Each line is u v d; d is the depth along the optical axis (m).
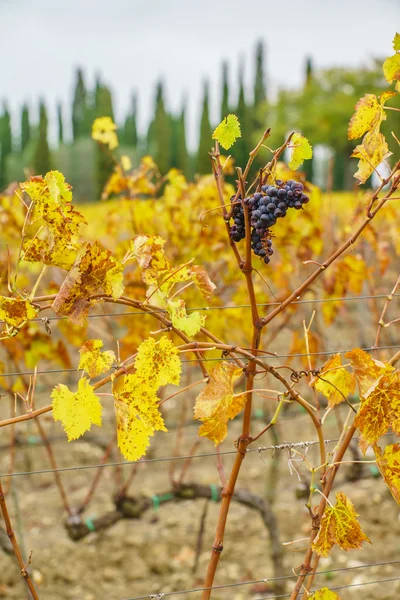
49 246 1.53
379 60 43.94
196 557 3.81
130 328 3.77
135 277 3.48
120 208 4.36
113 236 4.53
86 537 4.24
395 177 1.60
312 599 1.70
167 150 40.50
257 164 34.97
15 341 3.79
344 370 1.73
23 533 4.33
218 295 3.95
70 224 1.52
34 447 5.55
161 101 40.50
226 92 48.38
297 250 4.05
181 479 3.77
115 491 4.18
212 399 1.56
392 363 1.69
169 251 4.13
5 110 60.50
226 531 4.29
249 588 3.78
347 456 4.84
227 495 1.69
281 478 4.91
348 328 7.20
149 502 3.80
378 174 1.59
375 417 1.56
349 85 44.28
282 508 4.44
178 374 1.51
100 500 4.77
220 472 1.90
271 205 1.44
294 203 1.44
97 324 5.53
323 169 44.38
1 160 52.78
